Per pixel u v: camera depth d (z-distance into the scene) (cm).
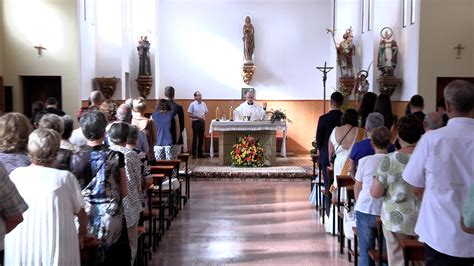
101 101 881
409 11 1337
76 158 440
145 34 1639
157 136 968
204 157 1586
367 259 517
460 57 1243
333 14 1642
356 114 693
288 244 737
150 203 670
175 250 709
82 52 1284
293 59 1703
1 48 1239
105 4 1442
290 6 1691
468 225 292
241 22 1695
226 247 723
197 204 999
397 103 1419
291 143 1709
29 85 1290
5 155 370
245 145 1360
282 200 1037
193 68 1705
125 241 461
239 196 1074
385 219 448
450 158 331
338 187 675
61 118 476
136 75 1636
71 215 361
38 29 1240
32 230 349
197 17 1695
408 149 447
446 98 342
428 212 339
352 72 1589
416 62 1266
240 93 1708
